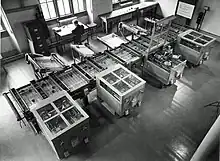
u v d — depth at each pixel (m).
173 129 4.01
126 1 8.59
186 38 5.42
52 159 3.50
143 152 3.59
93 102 4.67
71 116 3.31
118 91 3.57
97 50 6.77
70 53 6.71
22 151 3.64
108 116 4.31
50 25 6.85
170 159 3.48
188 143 3.74
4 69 5.90
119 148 3.66
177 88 5.09
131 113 4.38
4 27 6.09
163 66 4.72
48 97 3.40
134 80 3.98
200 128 4.03
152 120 4.21
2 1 5.31
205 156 2.21
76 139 3.31
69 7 7.16
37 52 6.26
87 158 3.50
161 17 8.95
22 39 6.27
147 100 4.73
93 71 4.36
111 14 7.73
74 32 6.05
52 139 2.79
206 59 5.79
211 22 7.12
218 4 6.62
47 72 4.47
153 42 5.35
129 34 7.67
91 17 7.59
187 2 7.27
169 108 4.50
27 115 3.29
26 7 5.82
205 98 4.76
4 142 3.80
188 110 4.44
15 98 3.59
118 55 4.89
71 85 3.91
